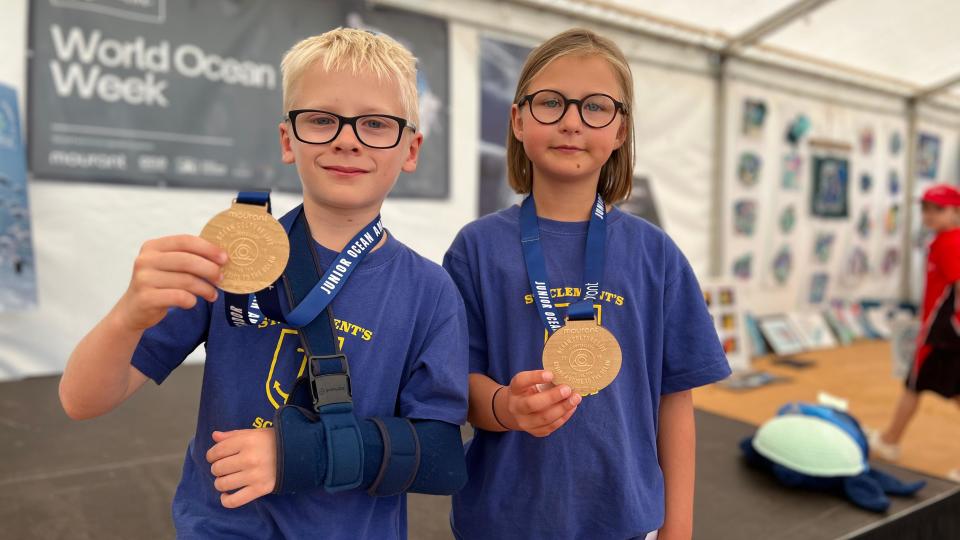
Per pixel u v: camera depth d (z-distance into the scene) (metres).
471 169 3.89
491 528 0.90
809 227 5.81
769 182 5.43
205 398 0.71
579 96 0.86
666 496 0.94
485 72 3.89
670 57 4.75
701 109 4.95
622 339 0.91
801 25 4.74
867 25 4.80
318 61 0.69
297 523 0.68
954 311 2.47
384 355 0.72
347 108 0.68
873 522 1.66
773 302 5.61
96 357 0.60
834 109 5.89
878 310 6.29
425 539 1.50
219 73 3.18
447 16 3.73
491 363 0.91
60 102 2.84
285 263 0.63
